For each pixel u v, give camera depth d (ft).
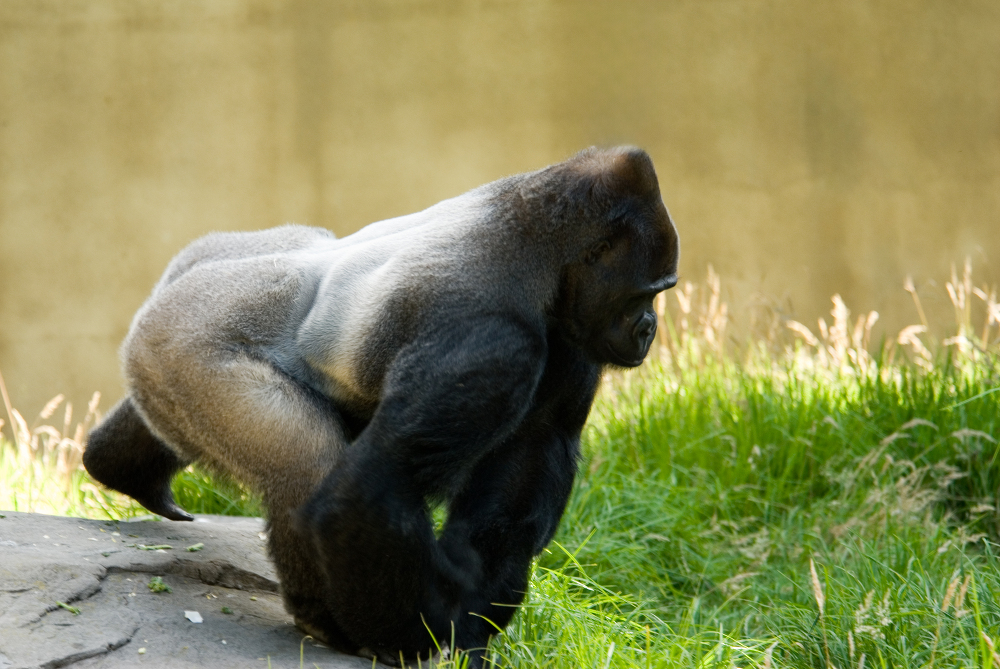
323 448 20.67
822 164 64.54
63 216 69.56
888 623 22.85
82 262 69.46
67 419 41.86
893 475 33.60
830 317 64.28
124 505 33.24
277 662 19.90
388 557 19.26
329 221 67.87
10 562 20.99
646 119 65.31
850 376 40.57
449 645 20.68
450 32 66.80
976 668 20.39
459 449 19.72
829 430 36.68
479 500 22.65
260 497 21.20
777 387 40.37
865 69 64.64
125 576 22.11
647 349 22.39
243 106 68.49
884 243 64.44
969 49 64.44
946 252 64.39
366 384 21.03
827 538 31.76
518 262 20.93
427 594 20.12
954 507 34.19
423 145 67.15
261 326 21.76
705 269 64.54
